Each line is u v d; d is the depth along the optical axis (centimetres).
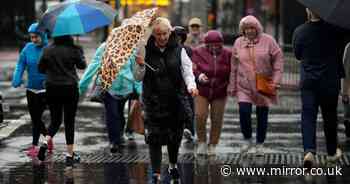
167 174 1609
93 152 1916
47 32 1758
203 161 1780
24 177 1571
